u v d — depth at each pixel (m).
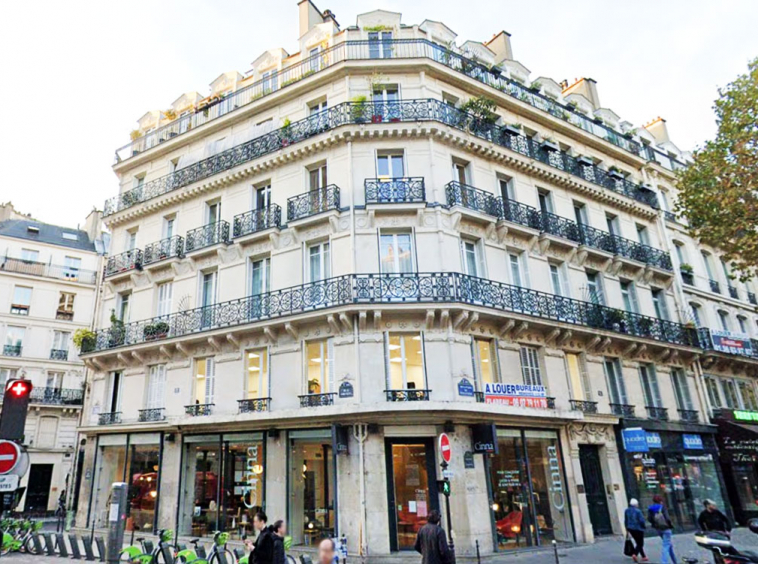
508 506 14.77
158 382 19.17
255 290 18.11
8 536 14.20
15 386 7.91
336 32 20.52
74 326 36.50
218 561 11.06
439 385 14.69
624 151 24.56
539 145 20.67
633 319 20.19
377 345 14.98
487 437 14.13
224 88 23.39
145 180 23.48
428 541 8.00
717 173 16.02
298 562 12.90
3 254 35.44
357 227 16.38
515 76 23.06
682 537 16.78
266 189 19.39
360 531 13.32
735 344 23.36
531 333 17.02
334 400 14.91
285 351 16.27
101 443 19.89
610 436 17.91
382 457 13.96
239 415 15.59
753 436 20.52
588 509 16.66
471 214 16.77
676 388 21.50
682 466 19.42
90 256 38.72
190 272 19.61
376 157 17.42
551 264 19.31
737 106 15.36
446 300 14.97
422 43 19.23
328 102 18.83
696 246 26.25
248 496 15.93
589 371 18.19
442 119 17.72
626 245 21.94
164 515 17.09
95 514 19.05
